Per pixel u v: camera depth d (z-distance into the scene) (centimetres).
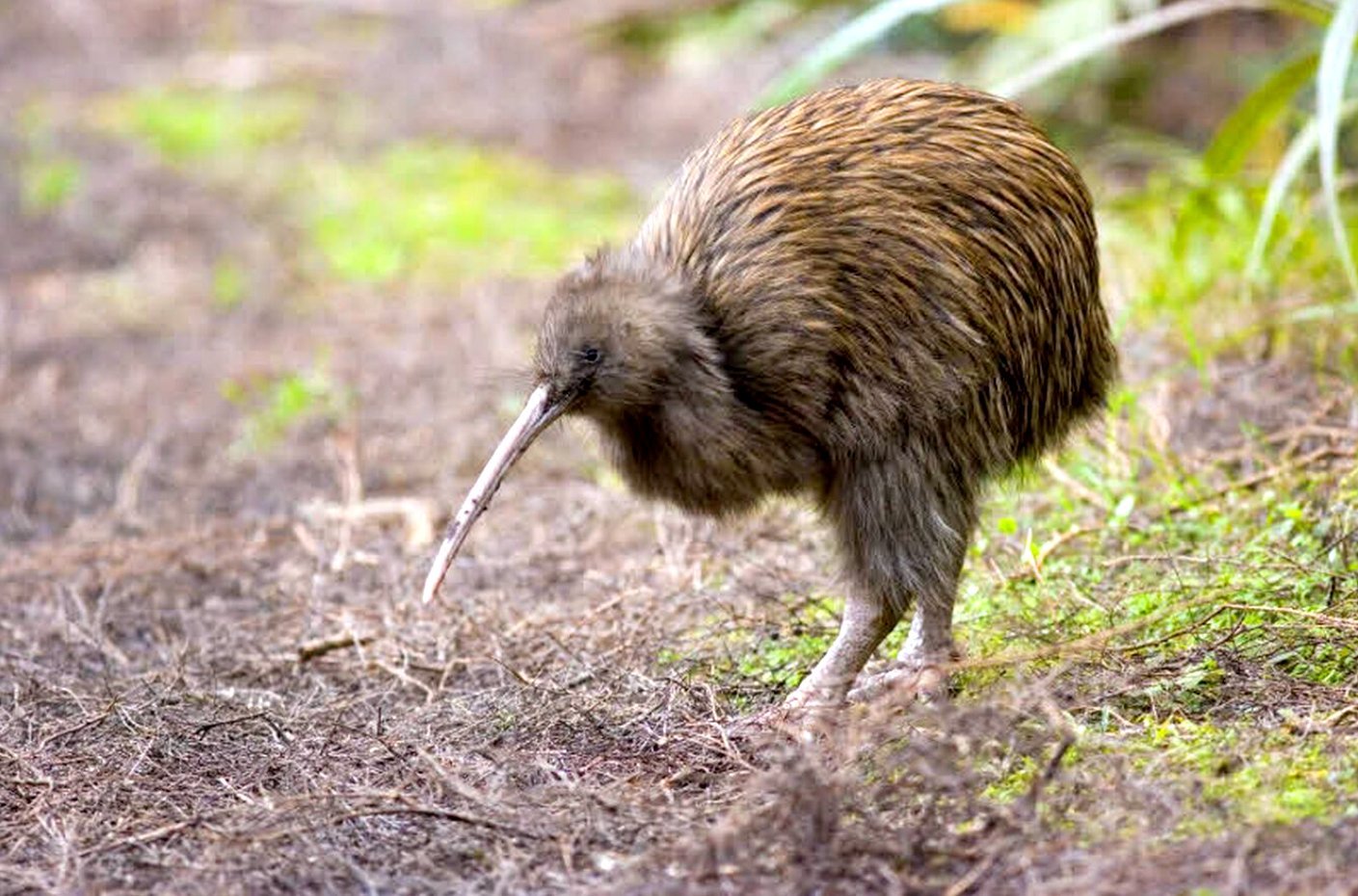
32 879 757
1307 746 772
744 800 768
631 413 864
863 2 2450
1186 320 1245
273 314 1770
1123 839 705
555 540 1209
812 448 873
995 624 940
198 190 2128
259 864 758
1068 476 1117
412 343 1648
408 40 2736
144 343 1720
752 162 868
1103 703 830
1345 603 887
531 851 759
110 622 1126
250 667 1034
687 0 2656
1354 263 1224
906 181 855
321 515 1293
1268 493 1041
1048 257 879
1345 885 653
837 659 881
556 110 2439
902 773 758
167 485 1399
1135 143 1933
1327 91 1095
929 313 848
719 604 1012
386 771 854
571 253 1873
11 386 1616
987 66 2167
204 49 2788
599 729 885
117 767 875
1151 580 969
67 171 2125
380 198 2067
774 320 844
